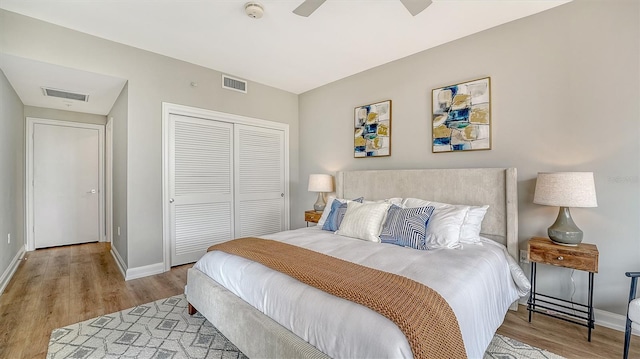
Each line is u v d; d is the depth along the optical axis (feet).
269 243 7.36
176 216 11.39
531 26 7.95
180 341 6.28
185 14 7.95
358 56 10.71
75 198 15.16
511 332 6.65
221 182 12.73
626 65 6.68
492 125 8.66
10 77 9.72
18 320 7.16
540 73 7.83
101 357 5.72
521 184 8.16
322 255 6.26
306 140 15.08
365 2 7.37
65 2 7.37
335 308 4.17
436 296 4.30
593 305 7.13
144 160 10.32
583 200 6.36
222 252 6.91
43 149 14.20
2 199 9.74
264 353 4.84
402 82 10.84
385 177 10.76
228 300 5.79
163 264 10.85
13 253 11.46
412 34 9.05
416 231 7.38
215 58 10.95
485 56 8.77
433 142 9.93
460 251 6.80
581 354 5.81
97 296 8.64
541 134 7.84
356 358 3.68
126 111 10.10
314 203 14.60
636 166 6.61
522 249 8.14
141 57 10.15
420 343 3.50
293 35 9.13
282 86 14.30
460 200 8.86
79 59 8.92
